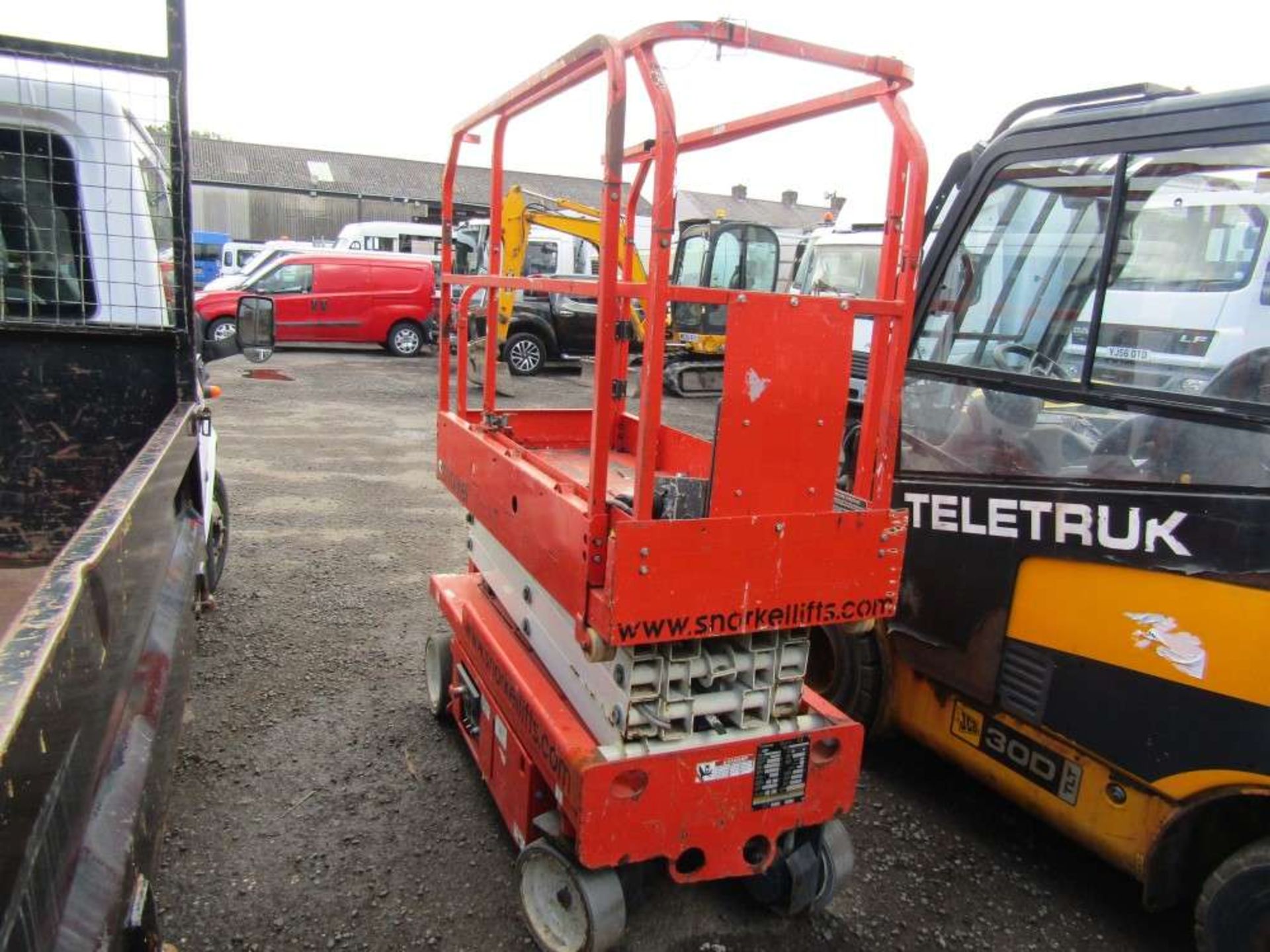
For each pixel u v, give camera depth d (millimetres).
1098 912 2709
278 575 5039
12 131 3170
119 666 1680
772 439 1965
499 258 3037
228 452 8031
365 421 9906
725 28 1765
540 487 2330
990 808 3207
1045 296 2736
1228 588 2160
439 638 3479
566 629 2418
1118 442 2455
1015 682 2684
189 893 2551
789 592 2018
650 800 2107
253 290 15016
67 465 3363
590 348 15039
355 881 2643
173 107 3252
